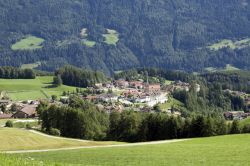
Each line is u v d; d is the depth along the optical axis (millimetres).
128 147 90125
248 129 152000
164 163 63125
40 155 76500
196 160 66188
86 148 91562
